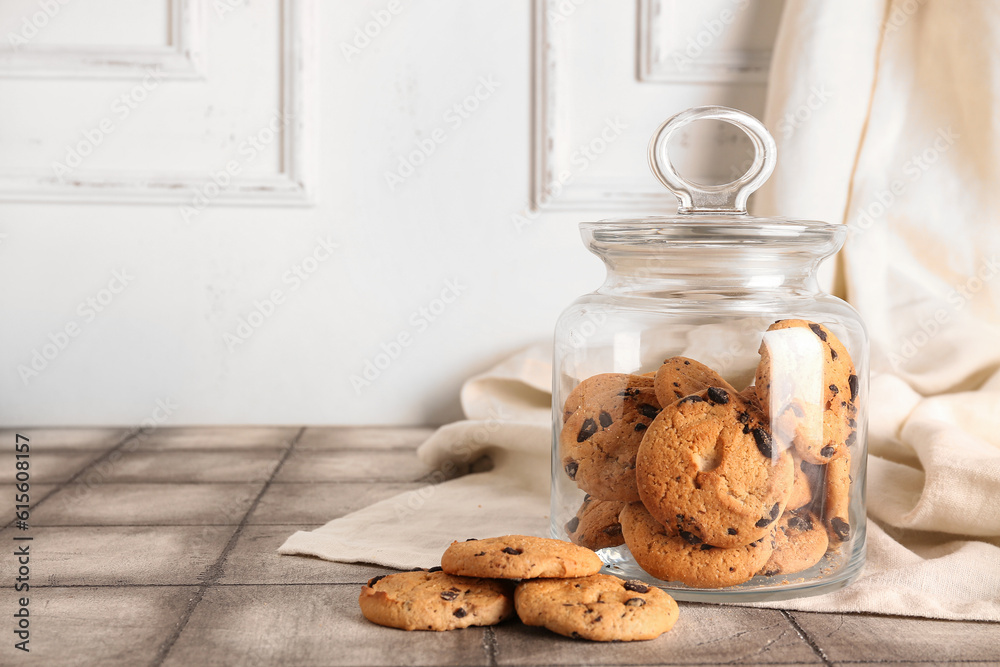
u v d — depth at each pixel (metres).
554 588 0.56
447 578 0.58
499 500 0.76
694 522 0.56
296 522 0.73
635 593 0.56
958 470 0.65
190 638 0.55
